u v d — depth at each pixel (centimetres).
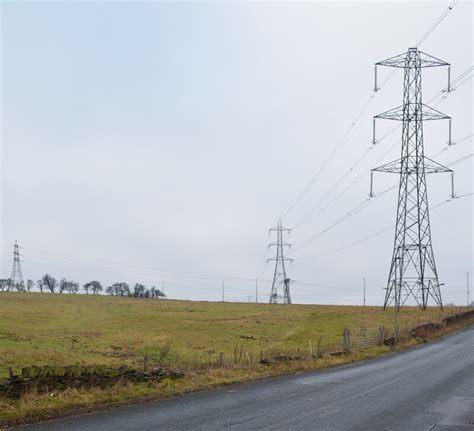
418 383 2031
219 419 1306
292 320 6475
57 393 1477
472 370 2470
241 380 2062
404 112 6153
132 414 1364
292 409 1456
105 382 1669
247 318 6788
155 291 16762
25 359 2898
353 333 4800
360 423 1274
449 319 5816
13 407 1316
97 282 16438
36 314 6462
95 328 5488
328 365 2703
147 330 5488
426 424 1273
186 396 1681
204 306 9088
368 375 2298
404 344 3962
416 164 6291
